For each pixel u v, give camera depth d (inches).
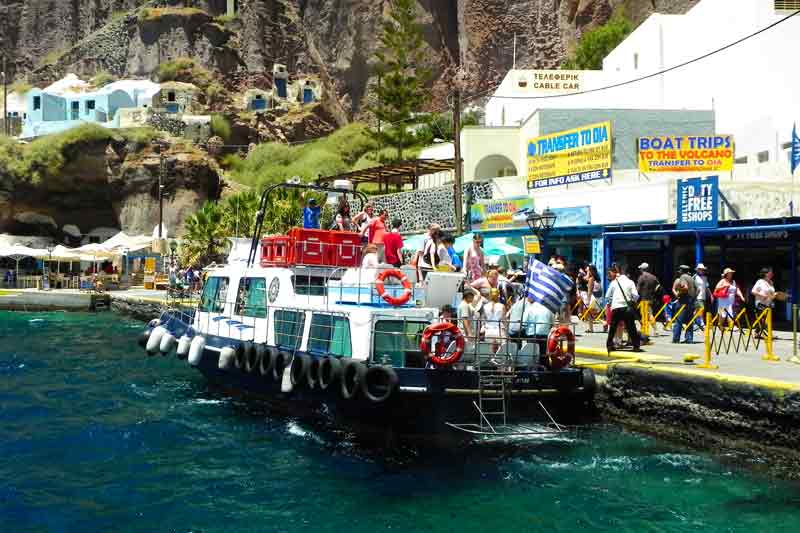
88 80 3491.6
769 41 1109.1
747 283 826.2
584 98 1464.1
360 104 3420.3
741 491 388.8
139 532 339.9
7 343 1014.4
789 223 760.3
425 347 445.7
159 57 3334.2
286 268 582.9
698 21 1262.3
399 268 555.2
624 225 884.6
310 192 1571.1
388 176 1466.5
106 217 2416.3
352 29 3442.4
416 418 443.5
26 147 2244.1
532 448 466.3
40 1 3949.3
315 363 494.9
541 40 3201.3
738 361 529.3
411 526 345.1
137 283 2026.3
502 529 341.7
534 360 479.8
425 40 3341.5
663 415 478.9
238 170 2637.8
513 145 1382.9
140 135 2332.7
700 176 932.6
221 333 642.8
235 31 3415.4
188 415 575.2
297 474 423.5
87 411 586.2
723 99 1194.0
